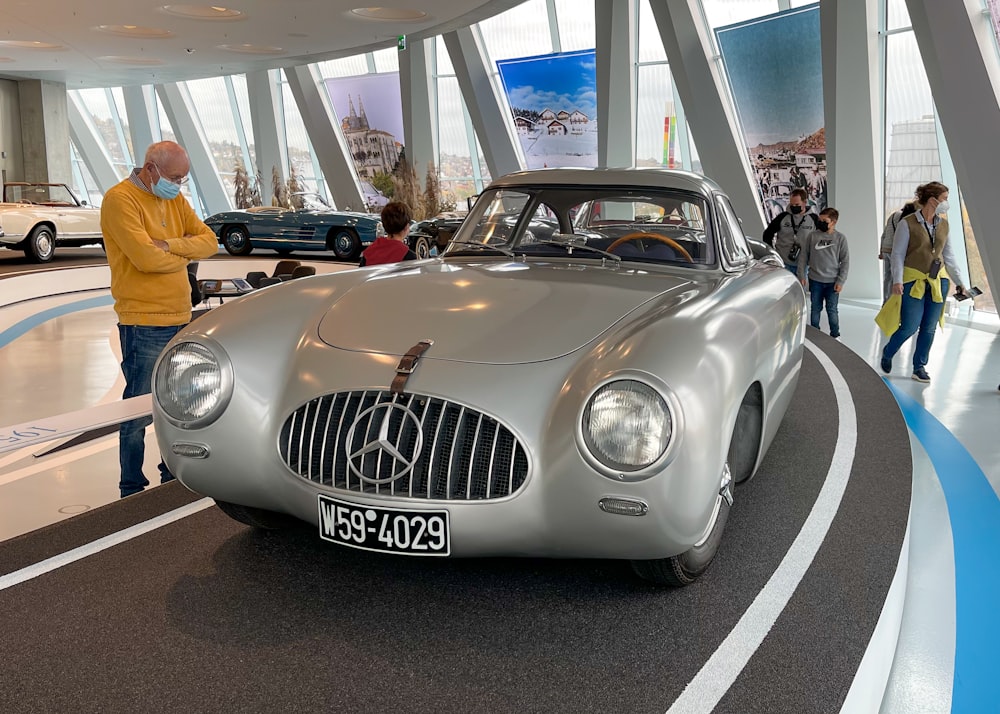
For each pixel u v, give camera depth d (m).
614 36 15.49
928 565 3.15
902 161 11.48
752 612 2.23
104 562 2.56
